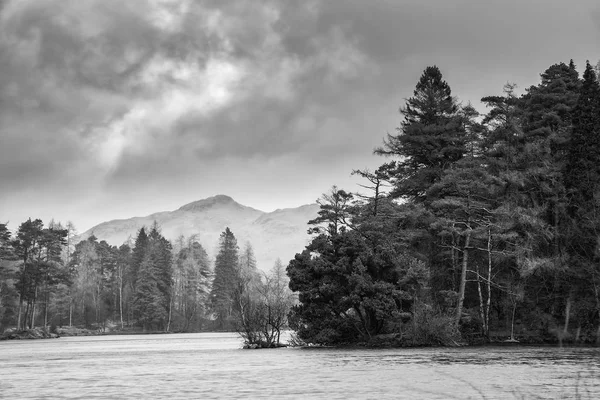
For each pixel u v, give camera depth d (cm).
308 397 2895
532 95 7975
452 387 3130
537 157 7262
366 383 3397
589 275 6425
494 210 7119
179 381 3791
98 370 4759
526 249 6662
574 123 7119
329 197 7844
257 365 4850
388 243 7112
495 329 7519
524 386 3081
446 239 7769
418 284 6956
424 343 6738
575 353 5291
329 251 7262
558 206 6938
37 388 3550
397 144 8406
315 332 7256
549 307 6788
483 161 7806
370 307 6806
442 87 8750
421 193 8319
